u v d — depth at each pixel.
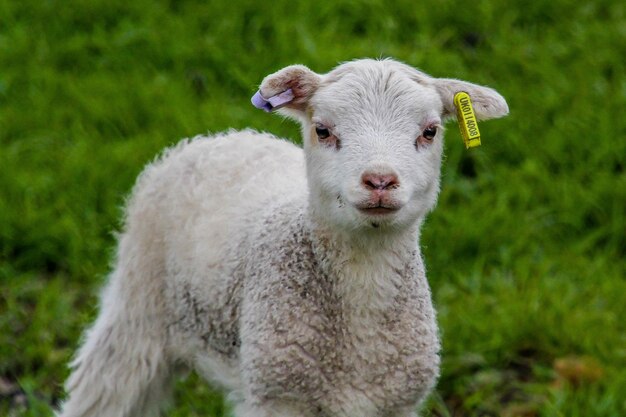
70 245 11.23
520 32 14.69
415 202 6.87
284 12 14.62
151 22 14.31
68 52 13.99
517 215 11.74
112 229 11.27
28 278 10.97
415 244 7.19
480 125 12.78
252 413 7.20
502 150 12.68
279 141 8.52
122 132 12.85
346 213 6.76
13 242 11.28
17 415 9.22
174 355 8.21
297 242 7.16
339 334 7.05
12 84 13.38
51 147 12.49
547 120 13.20
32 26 14.42
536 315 10.36
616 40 14.39
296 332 7.00
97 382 8.36
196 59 13.86
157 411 8.49
